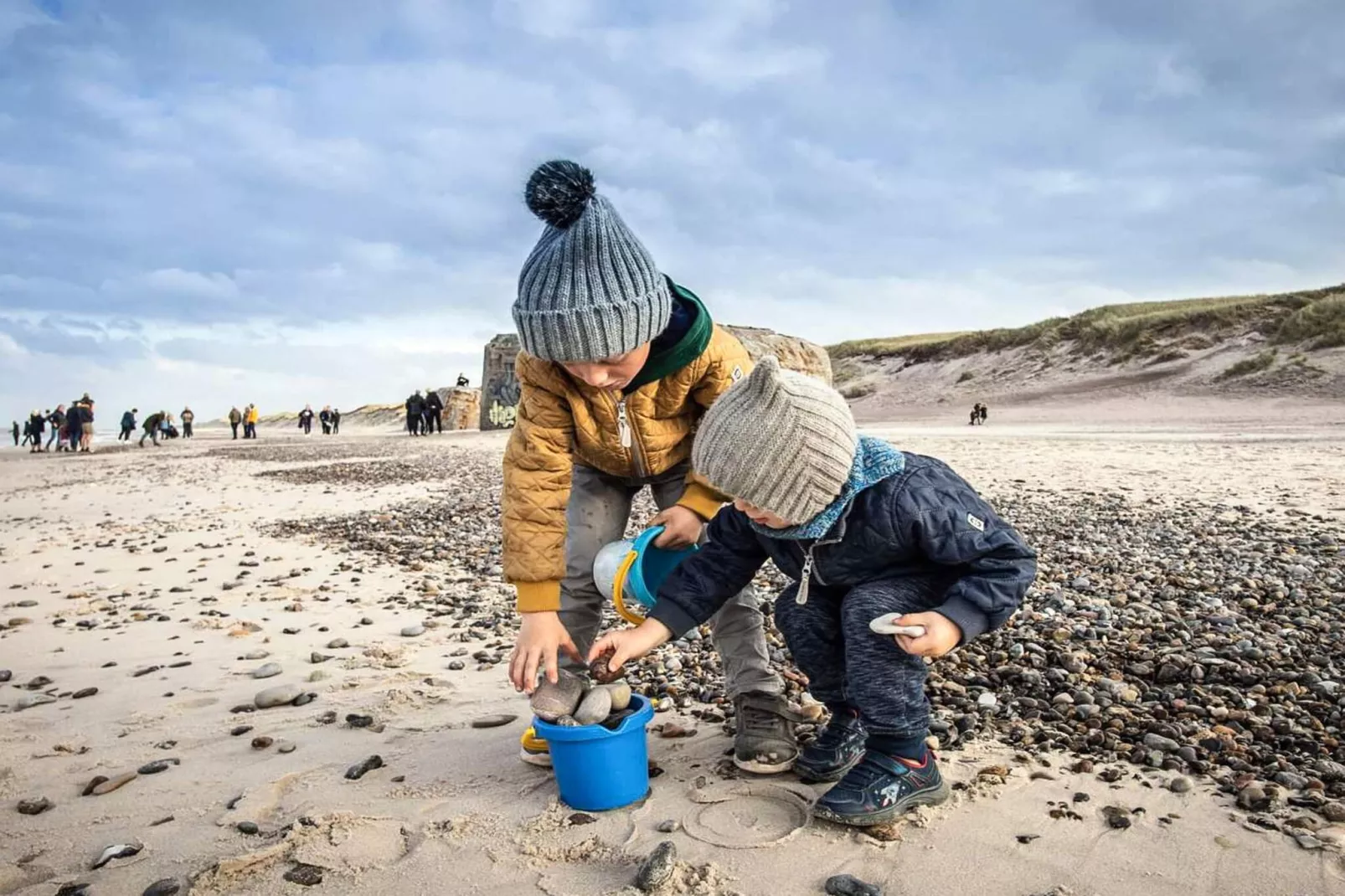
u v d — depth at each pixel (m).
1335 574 5.66
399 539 8.31
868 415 39.94
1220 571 5.80
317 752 3.26
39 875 2.43
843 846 2.46
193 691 4.06
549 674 2.82
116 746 3.39
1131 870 2.29
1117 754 3.01
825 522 2.49
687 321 2.85
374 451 23.94
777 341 21.11
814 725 3.31
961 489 2.56
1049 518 8.12
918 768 2.61
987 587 2.39
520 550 2.82
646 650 2.76
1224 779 2.77
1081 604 4.99
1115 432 20.78
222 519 10.33
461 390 42.94
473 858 2.45
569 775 2.70
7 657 4.73
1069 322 45.03
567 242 2.52
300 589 6.29
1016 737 3.17
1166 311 43.91
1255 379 31.19
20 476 19.42
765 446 2.36
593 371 2.65
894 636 2.37
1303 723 3.22
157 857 2.51
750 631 3.09
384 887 2.33
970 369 44.75
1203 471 11.49
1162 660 3.89
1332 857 2.30
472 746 3.28
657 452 3.04
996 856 2.37
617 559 2.82
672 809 2.70
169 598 6.15
